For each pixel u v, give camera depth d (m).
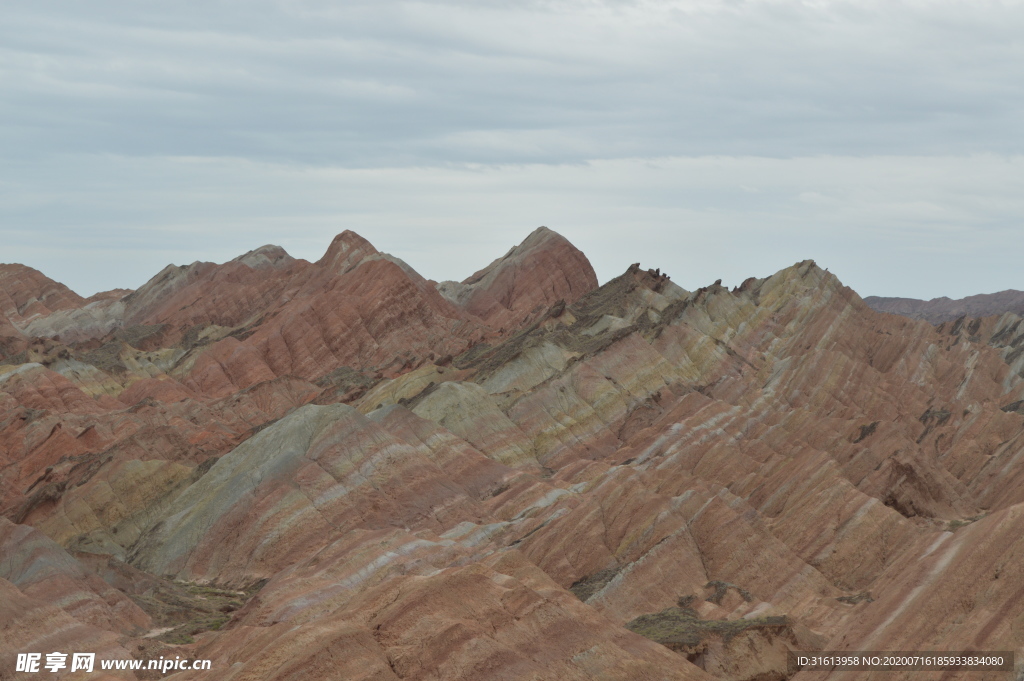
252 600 87.38
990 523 70.38
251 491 118.75
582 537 99.06
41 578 87.25
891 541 99.00
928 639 65.50
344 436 124.56
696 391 164.12
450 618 66.75
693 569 91.25
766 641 74.50
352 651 63.94
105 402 195.50
